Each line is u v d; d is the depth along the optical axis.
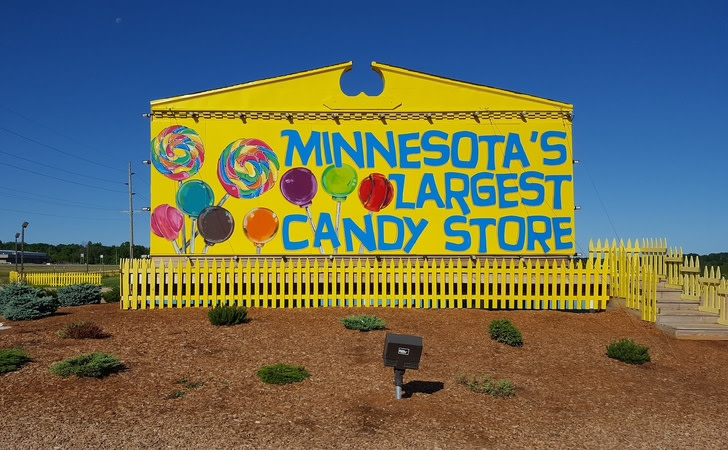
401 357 7.20
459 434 6.34
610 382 8.47
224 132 14.06
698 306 12.33
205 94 14.09
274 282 12.66
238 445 5.84
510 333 10.11
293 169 14.07
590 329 11.48
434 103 14.24
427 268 12.97
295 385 7.66
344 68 14.23
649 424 6.91
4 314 11.80
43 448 5.61
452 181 14.15
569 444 6.24
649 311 12.00
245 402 7.04
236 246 13.90
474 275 13.14
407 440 6.12
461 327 11.07
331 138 14.15
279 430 6.26
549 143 14.25
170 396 7.14
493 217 14.12
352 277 12.91
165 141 13.95
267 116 14.09
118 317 11.44
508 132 14.24
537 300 13.02
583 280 13.26
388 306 12.92
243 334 9.99
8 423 6.16
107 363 7.77
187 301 12.73
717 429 6.80
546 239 14.09
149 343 9.29
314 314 11.83
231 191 13.98
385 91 14.23
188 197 13.91
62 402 6.81
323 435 6.18
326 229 14.01
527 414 7.08
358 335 10.15
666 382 8.63
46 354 8.52
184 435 6.04
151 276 12.68
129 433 6.04
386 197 14.09
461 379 8.09
